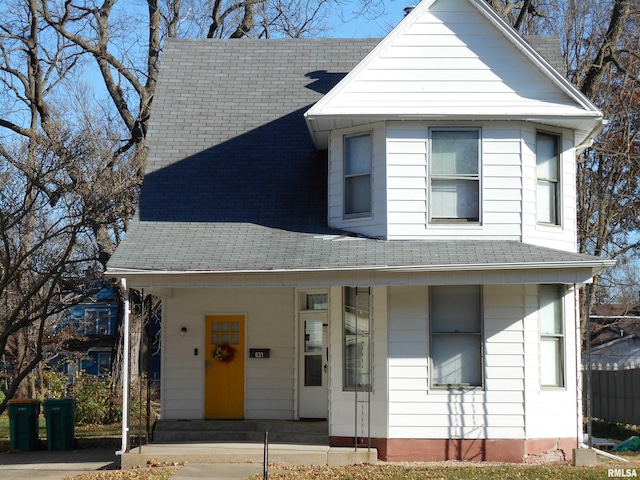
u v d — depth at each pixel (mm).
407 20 18406
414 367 17812
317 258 17406
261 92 22406
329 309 18500
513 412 17672
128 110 32375
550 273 16609
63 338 34188
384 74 18344
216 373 20656
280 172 20484
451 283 16812
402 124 18359
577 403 18312
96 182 25125
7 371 35000
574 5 33406
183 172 20516
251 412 20438
